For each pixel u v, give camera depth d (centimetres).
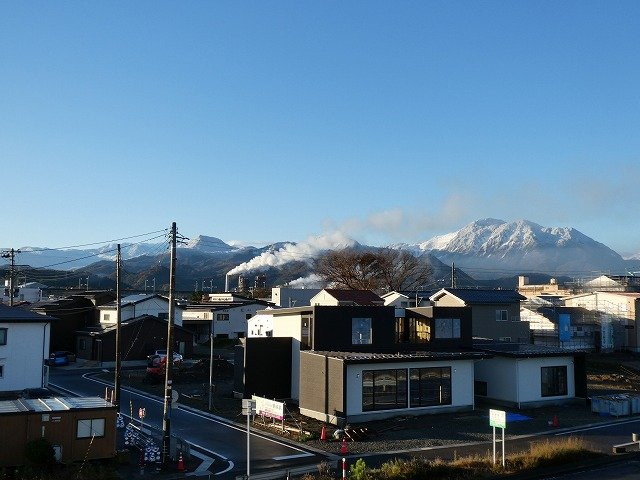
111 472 1928
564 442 2358
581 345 6334
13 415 1931
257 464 2119
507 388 3362
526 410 3281
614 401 3112
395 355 3042
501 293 6141
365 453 2294
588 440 2555
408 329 3575
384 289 8938
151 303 5803
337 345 3228
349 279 9006
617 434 2686
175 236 2458
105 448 2061
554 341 6269
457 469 2011
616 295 6569
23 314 3741
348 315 3281
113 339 5209
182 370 4375
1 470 1852
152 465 2089
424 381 3058
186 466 2084
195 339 7225
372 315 3331
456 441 2508
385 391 2948
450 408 3109
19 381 3619
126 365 5244
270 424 2795
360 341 3291
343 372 2812
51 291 9531
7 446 1914
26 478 1797
